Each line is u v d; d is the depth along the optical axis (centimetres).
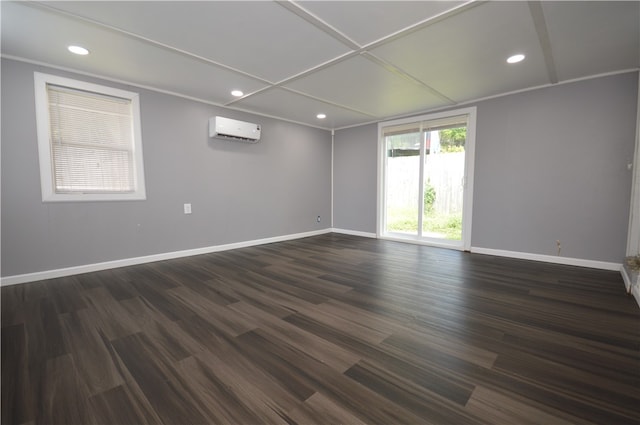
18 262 272
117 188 330
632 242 288
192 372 145
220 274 310
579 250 330
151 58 266
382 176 521
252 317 207
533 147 352
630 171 296
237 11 194
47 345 170
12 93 262
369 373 143
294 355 160
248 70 293
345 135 569
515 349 164
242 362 153
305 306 226
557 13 195
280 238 506
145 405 123
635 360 152
